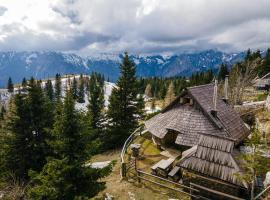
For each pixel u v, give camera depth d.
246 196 17.36
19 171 23.70
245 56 91.62
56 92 124.31
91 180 15.25
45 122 25.31
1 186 19.94
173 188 19.62
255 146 16.06
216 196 18.05
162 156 26.66
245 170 18.03
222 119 26.75
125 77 38.44
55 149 15.06
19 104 24.67
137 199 18.83
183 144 24.52
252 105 41.19
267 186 17.34
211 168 18.20
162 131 26.91
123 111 38.75
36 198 14.09
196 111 26.61
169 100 78.56
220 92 47.41
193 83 102.44
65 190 13.69
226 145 18.58
